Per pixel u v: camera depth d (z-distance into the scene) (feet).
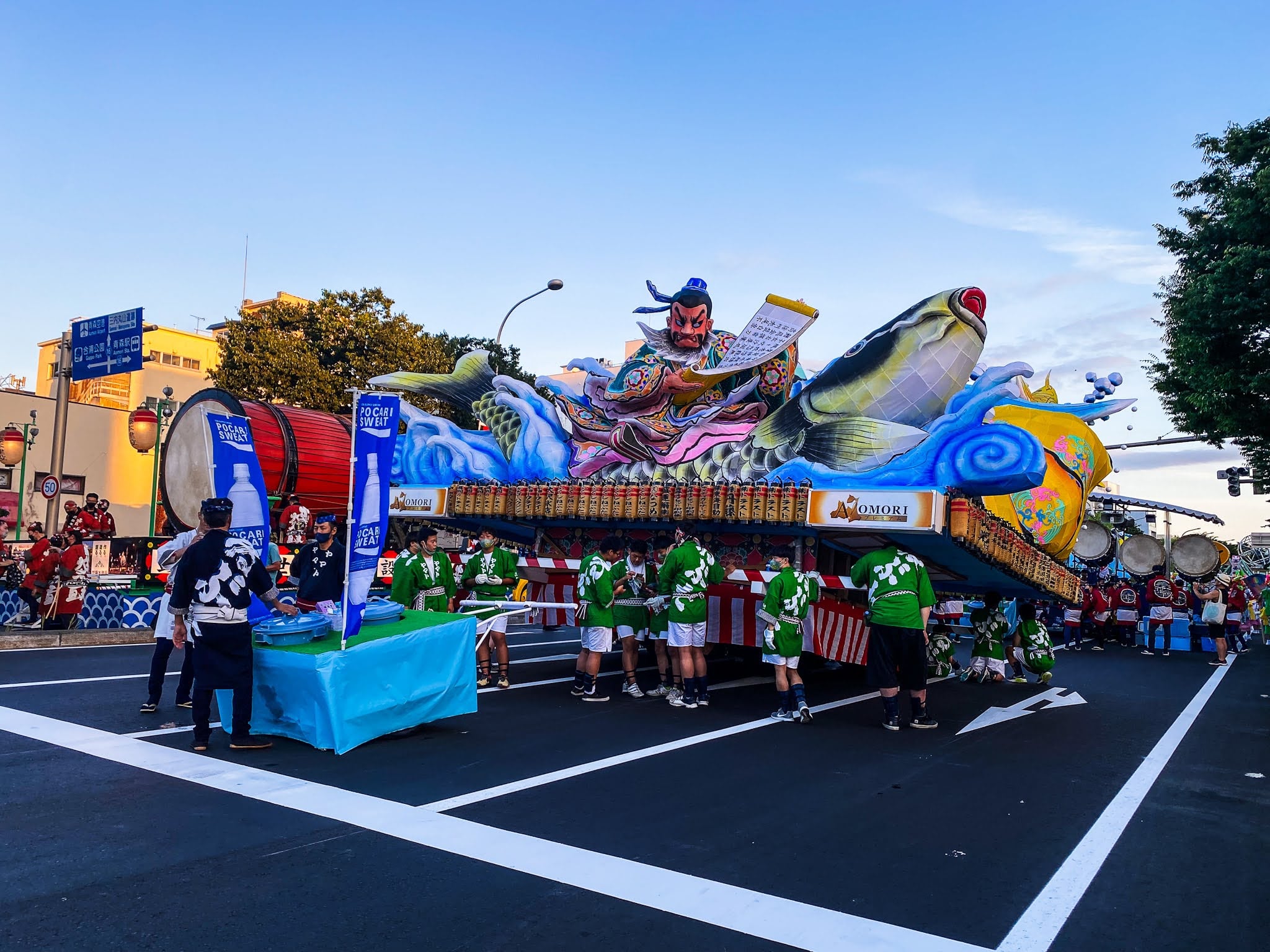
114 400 123.95
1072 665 51.49
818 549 32.71
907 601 26.66
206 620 19.85
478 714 26.30
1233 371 59.41
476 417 40.93
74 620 46.06
